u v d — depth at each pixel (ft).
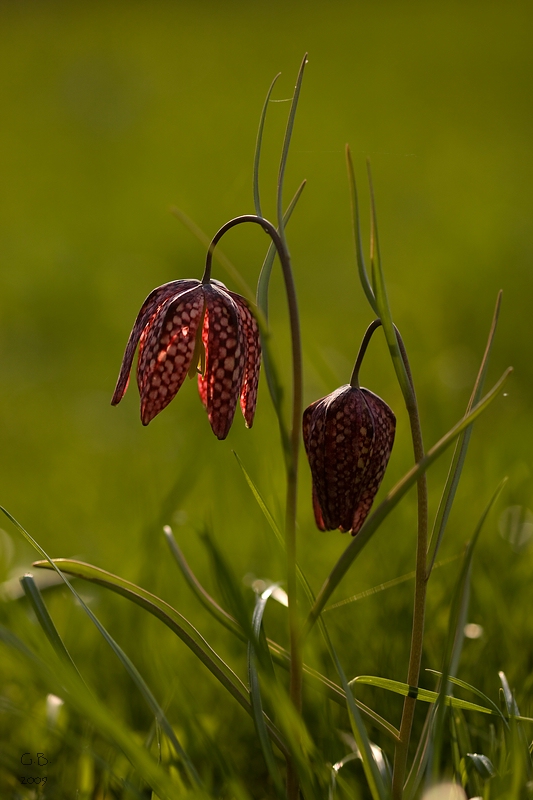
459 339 28.27
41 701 11.68
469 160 54.19
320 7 105.19
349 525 8.52
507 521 15.44
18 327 36.11
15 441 26.32
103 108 74.33
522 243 31.71
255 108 69.56
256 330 8.25
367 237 43.98
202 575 15.17
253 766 11.16
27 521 19.98
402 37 90.17
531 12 94.07
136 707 12.22
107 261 42.32
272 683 7.38
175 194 52.85
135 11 109.50
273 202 49.29
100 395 29.86
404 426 20.08
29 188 58.90
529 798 7.77
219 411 7.87
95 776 10.34
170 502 14.82
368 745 7.59
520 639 11.93
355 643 12.61
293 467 7.27
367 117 65.51
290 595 7.52
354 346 28.58
